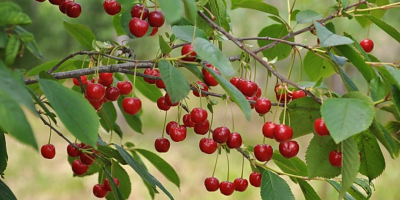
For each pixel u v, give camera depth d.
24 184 5.43
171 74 1.79
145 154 2.08
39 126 7.57
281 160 2.01
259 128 8.42
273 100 8.09
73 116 1.73
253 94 1.93
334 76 6.29
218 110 9.13
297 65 6.44
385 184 5.44
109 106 2.12
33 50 1.74
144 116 8.48
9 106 1.64
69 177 5.74
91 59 1.96
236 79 1.96
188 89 1.79
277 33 2.15
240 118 8.81
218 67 1.75
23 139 1.61
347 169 1.81
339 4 1.99
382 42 5.98
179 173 6.09
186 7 1.74
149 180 1.92
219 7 2.01
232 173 5.98
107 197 2.11
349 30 4.88
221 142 1.92
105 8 1.93
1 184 1.89
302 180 1.99
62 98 1.73
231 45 6.84
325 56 1.91
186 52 1.84
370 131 1.84
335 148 1.87
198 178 5.96
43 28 6.86
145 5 1.87
